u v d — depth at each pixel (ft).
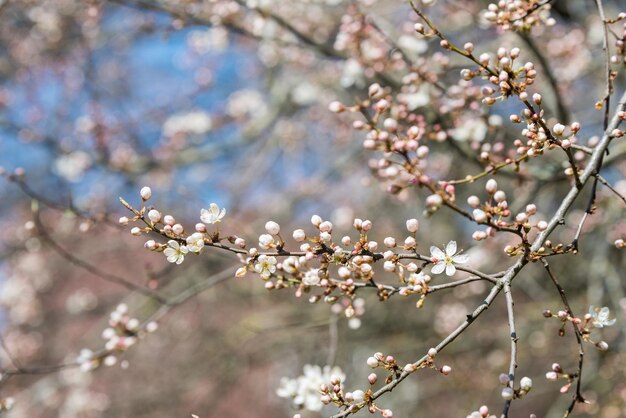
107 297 31.83
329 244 9.39
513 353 7.75
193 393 31.50
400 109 12.29
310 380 11.55
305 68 23.44
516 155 13.56
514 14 10.43
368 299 26.84
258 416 39.75
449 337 7.96
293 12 19.79
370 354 29.66
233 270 15.30
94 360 13.46
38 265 32.99
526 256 8.30
